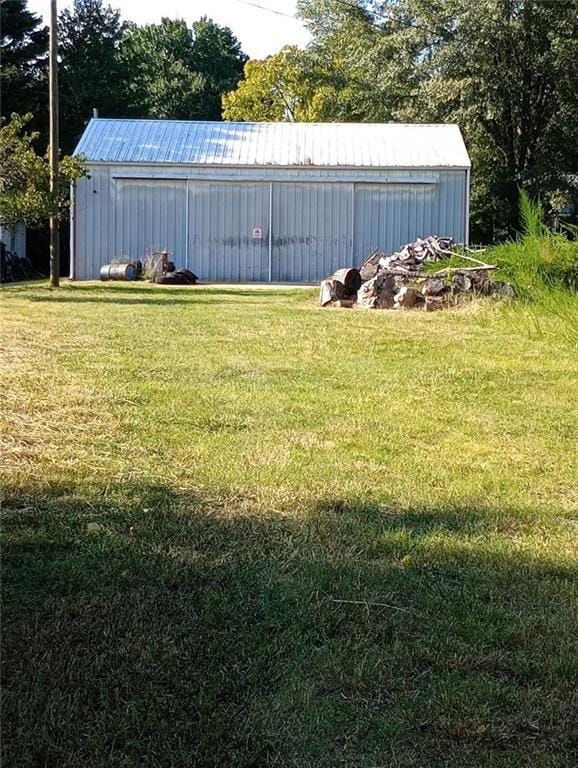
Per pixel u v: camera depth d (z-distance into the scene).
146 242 24.48
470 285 14.38
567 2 29.12
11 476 4.36
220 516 3.95
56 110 17.05
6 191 16.59
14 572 3.23
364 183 24.28
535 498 4.43
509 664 2.66
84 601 3.00
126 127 26.27
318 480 4.55
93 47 42.69
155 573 3.25
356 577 3.28
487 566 3.46
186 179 24.20
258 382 7.27
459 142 25.77
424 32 30.83
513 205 32.47
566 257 14.02
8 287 18.72
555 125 31.62
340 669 2.59
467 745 2.24
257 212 24.41
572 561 3.54
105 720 2.30
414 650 2.73
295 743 2.24
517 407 6.73
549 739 2.28
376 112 35.88
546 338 10.47
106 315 12.06
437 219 24.42
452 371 8.18
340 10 36.50
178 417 5.84
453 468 4.93
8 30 36.44
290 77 43.16
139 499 4.14
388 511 4.13
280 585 3.18
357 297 15.23
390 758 2.19
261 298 16.62
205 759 2.17
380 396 6.94
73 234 24.39
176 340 9.59
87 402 6.10
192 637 2.77
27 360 7.73
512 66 30.69
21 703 2.37
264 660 2.64
